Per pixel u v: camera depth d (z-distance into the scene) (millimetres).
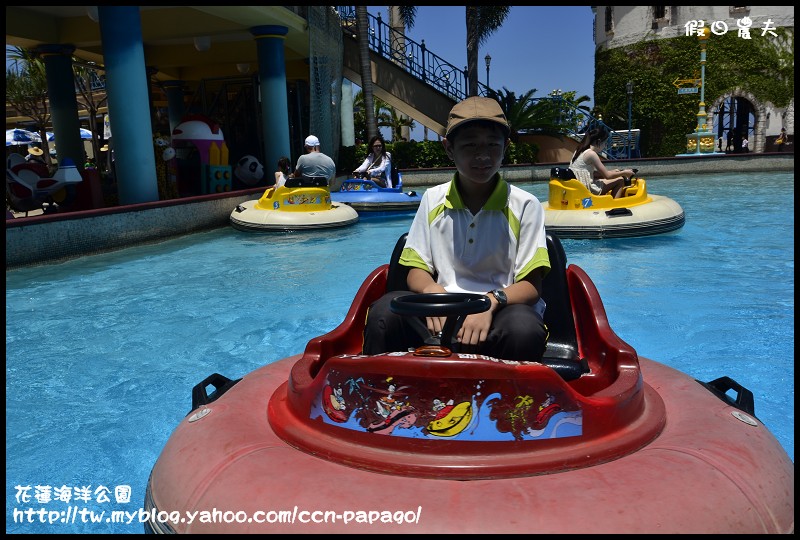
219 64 18953
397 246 2430
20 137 22969
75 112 14352
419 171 19875
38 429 2951
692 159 18797
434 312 1690
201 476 1688
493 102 1982
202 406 2123
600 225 7418
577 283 2422
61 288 5934
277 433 1854
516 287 2008
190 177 13133
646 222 7469
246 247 8234
